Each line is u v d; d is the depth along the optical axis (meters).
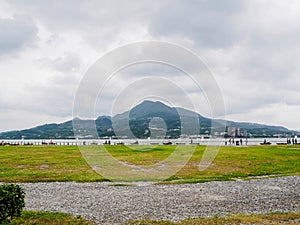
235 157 42.25
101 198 18.31
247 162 37.34
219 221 12.92
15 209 11.57
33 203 16.97
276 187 21.98
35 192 20.44
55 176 27.39
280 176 27.78
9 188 11.66
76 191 20.75
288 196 18.73
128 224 12.67
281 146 68.31
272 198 18.14
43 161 38.53
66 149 59.47
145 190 20.97
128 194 19.53
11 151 53.94
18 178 26.39
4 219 11.41
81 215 14.20
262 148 59.84
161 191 20.53
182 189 21.27
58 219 13.17
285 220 13.08
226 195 19.08
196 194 19.41
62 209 15.48
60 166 34.19
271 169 32.16
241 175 28.47
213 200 17.59
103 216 14.03
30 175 27.88
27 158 41.88
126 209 15.45
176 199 17.88
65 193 20.03
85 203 16.92
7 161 38.41
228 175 28.27
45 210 15.20
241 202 17.06
